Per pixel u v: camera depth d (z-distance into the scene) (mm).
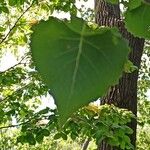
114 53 428
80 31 428
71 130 4230
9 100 5332
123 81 6199
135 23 600
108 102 6133
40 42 414
